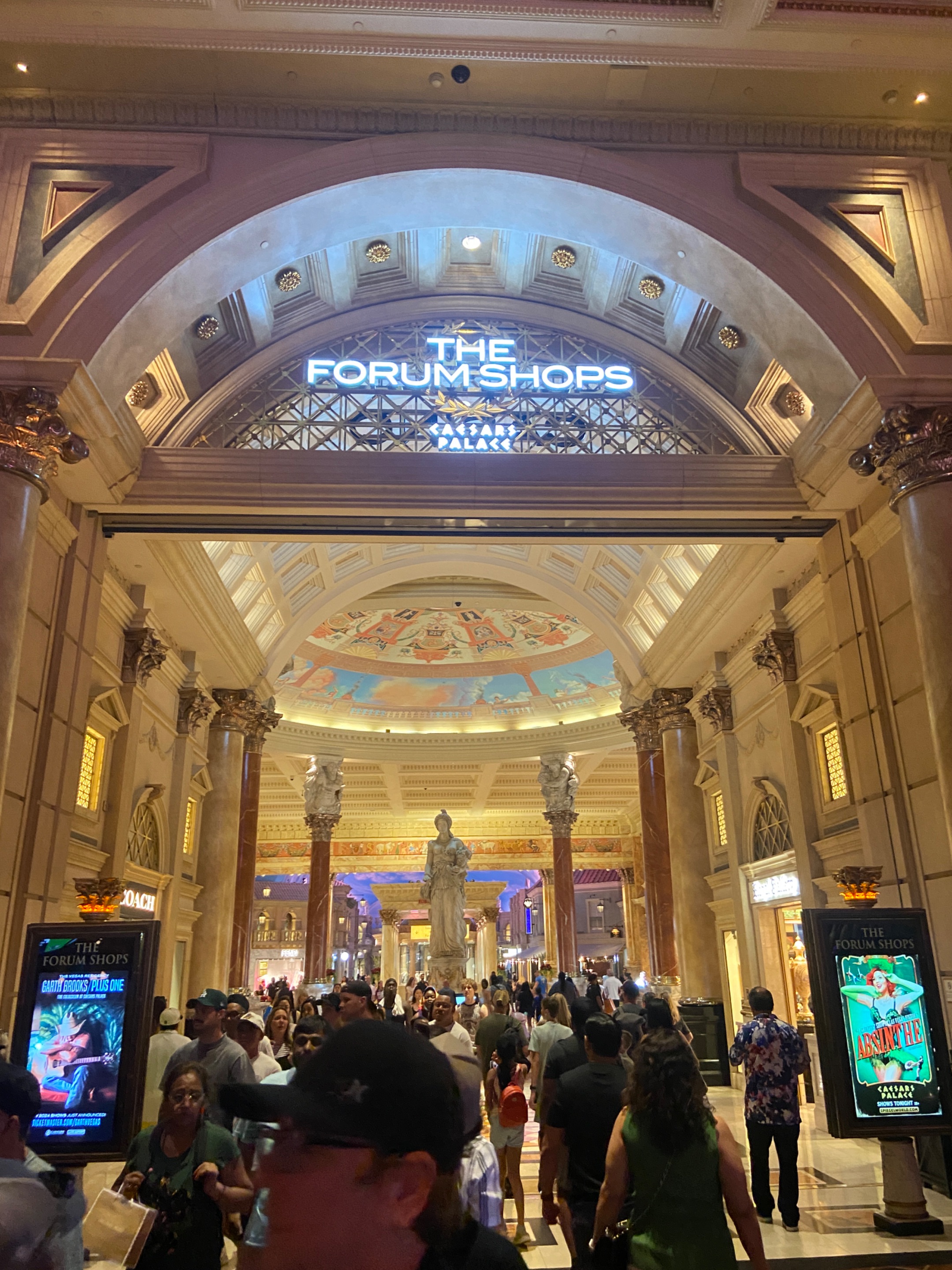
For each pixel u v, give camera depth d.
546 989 19.28
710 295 8.77
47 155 7.80
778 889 11.81
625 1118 2.74
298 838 31.27
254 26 7.28
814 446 8.75
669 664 15.02
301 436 9.79
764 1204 5.73
